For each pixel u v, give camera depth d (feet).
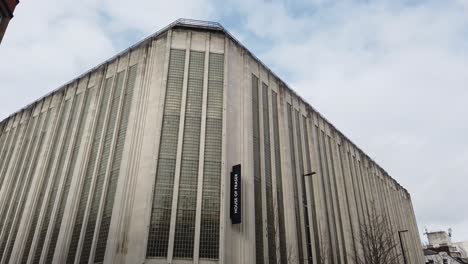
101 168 91.86
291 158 111.04
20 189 114.21
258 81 109.70
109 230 77.87
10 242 102.06
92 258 77.61
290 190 102.58
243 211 83.56
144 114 90.53
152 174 79.77
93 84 114.42
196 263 72.79
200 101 92.07
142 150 85.10
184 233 75.77
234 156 89.51
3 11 72.02
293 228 97.40
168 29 100.89
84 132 103.76
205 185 81.76
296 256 94.68
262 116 104.63
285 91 122.21
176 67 95.45
